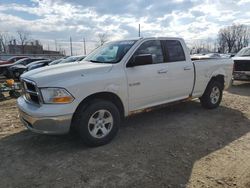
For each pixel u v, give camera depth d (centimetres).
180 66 570
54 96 396
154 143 459
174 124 563
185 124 564
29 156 413
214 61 671
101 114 441
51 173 359
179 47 584
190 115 632
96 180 340
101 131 445
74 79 411
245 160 396
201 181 337
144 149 434
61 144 457
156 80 520
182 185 328
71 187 325
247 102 785
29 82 423
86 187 325
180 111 666
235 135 502
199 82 624
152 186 326
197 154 417
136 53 495
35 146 452
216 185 329
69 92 401
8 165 385
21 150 437
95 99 439
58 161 394
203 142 466
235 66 1083
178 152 423
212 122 579
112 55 507
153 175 351
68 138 483
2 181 342
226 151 429
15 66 1861
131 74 478
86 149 434
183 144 456
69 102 401
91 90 424
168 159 397
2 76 2061
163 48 548
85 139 428
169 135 499
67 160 396
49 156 411
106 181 338
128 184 330
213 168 371
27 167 378
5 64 2114
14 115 671
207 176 350
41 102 403
